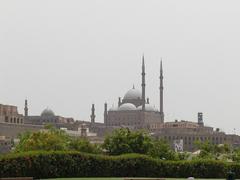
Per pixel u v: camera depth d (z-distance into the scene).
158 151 149.25
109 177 84.56
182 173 90.75
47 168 78.62
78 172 82.38
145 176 88.44
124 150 141.12
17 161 76.00
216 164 91.88
